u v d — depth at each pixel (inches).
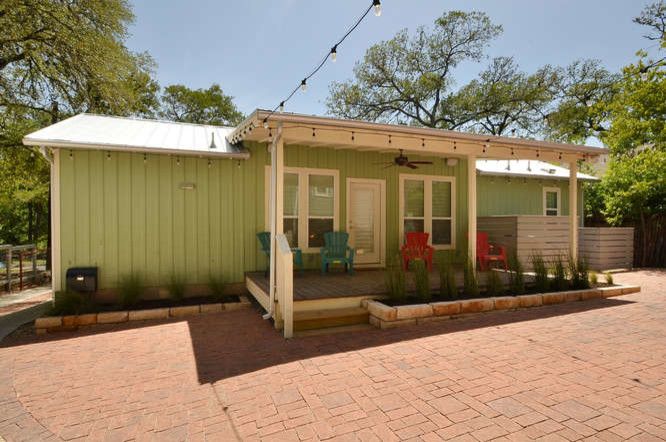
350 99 834.8
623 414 103.1
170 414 109.5
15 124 500.7
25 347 176.4
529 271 335.0
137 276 251.4
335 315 198.8
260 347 167.9
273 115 187.5
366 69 836.6
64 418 109.0
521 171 426.6
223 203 275.9
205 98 1024.9
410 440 92.1
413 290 226.8
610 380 125.8
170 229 262.7
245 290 280.4
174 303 246.8
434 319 203.6
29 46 415.8
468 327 192.2
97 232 246.1
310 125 201.5
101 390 127.2
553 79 813.2
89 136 248.1
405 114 855.1
